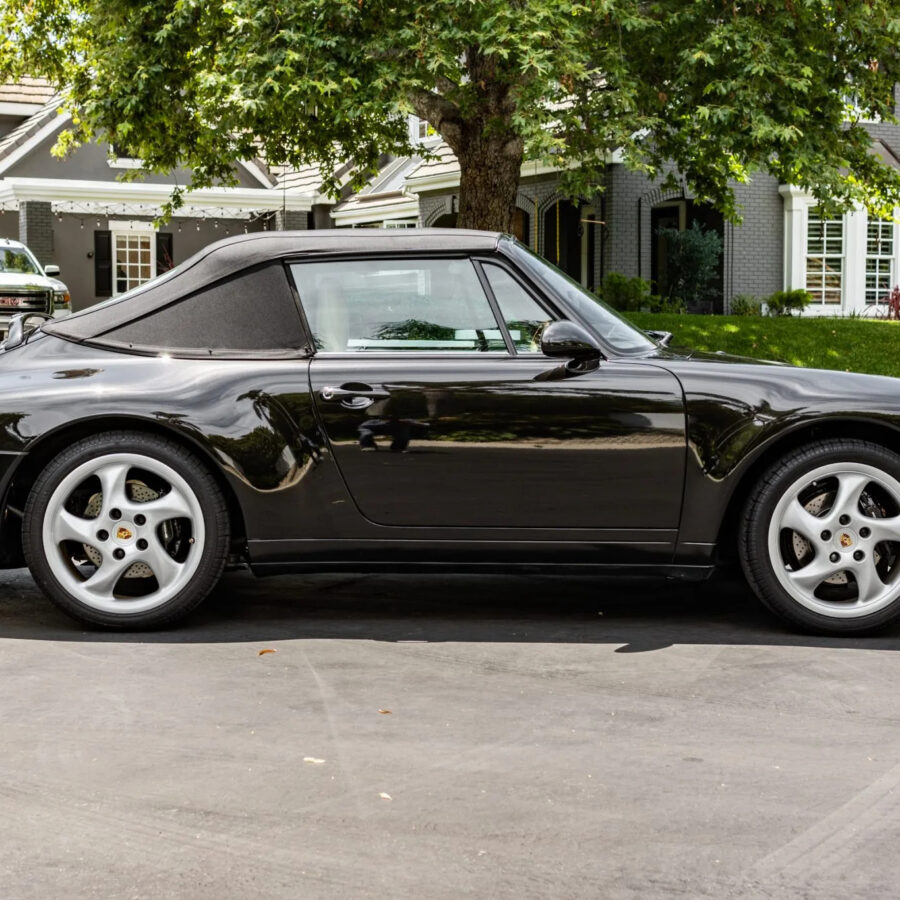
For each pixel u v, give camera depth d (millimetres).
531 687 4215
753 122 13000
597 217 22641
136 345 5047
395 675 4355
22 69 19547
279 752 3557
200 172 18547
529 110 12391
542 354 4945
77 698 4074
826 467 4871
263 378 4914
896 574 4934
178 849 2896
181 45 15266
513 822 3053
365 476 4887
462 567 4965
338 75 12602
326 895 2666
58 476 4867
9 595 5656
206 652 4664
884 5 13836
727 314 23453
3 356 5105
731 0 13477
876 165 15898
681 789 3281
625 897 2658
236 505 5051
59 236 32375
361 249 5074
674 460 4848
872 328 18016
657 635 4949
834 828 3029
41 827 3025
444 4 12367
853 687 4238
